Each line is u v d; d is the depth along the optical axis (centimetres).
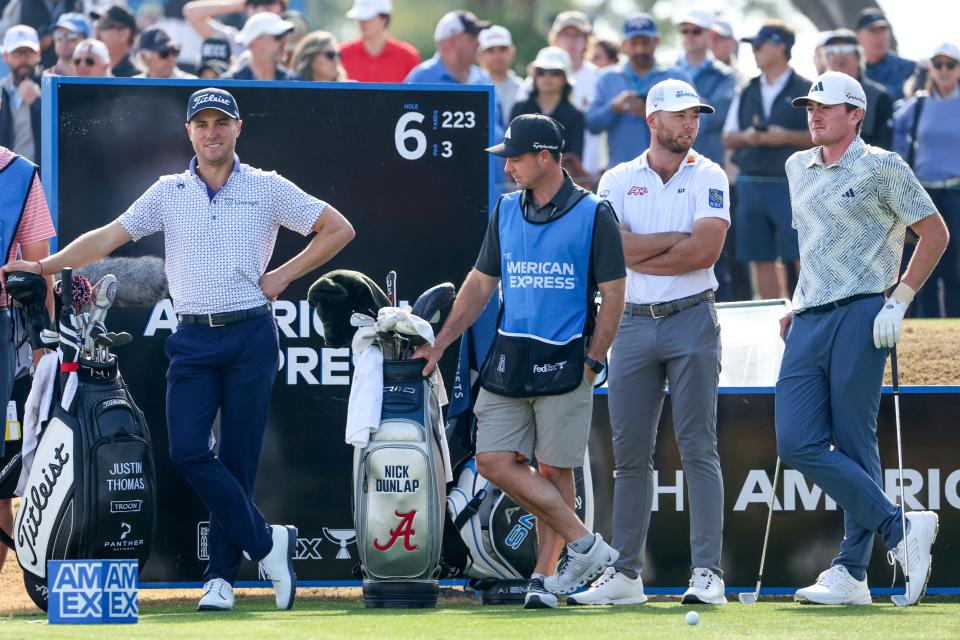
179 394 2072
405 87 2375
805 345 2153
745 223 3875
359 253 2378
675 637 1697
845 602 2166
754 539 2392
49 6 4666
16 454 2241
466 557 2231
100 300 2097
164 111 2345
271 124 2361
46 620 1994
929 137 3956
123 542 2070
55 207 2330
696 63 4138
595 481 2391
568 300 2019
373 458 2059
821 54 4172
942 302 3738
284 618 1948
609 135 4106
